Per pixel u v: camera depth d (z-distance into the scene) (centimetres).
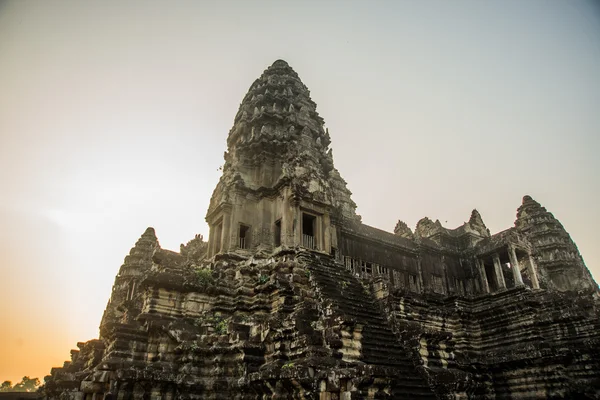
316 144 3531
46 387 2542
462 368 2775
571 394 2397
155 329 2019
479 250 4034
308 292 2219
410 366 2066
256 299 2236
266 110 3534
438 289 3841
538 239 5200
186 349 1917
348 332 1800
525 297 3092
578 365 2453
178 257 2891
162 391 1816
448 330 3058
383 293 2417
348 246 3384
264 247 2844
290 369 1552
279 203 2966
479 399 2697
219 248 3088
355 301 2372
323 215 2962
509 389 2677
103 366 1817
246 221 2988
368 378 1407
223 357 1898
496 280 4122
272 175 3238
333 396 1425
